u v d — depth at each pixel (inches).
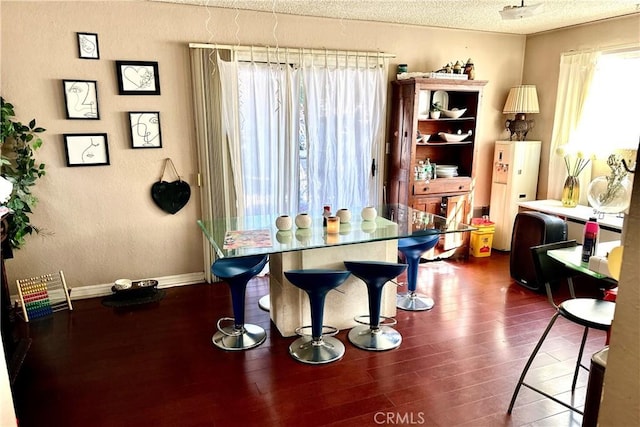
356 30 167.0
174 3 141.7
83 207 142.5
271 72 155.3
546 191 192.5
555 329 123.0
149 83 143.1
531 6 123.4
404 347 113.5
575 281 157.6
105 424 85.0
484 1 139.6
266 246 99.9
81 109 136.6
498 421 85.7
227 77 149.2
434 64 182.1
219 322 125.5
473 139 181.9
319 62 162.2
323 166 168.1
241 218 132.7
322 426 84.3
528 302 141.7
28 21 127.3
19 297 132.3
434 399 92.4
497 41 191.2
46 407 89.8
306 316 120.8
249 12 151.2
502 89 197.0
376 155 176.9
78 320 129.6
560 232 148.3
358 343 114.0
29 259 138.6
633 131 159.6
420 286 155.4
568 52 175.6
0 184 101.2
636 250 26.0
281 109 158.1
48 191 137.5
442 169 181.8
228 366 104.9
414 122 167.6
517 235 156.7
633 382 26.7
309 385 97.3
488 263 181.3
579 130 171.8
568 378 99.6
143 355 110.0
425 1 139.9
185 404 90.8
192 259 159.8
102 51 136.5
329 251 116.3
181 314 134.0
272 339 117.9
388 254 123.6
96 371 102.8
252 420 86.0
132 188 147.4
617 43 160.4
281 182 162.6
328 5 144.6
